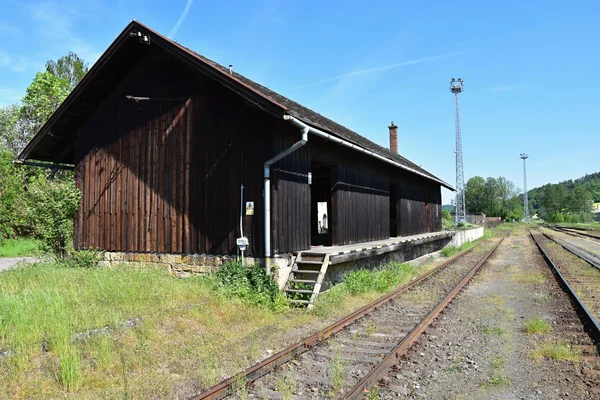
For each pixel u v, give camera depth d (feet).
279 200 31.53
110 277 30.66
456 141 154.61
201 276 32.60
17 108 103.76
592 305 28.22
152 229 36.09
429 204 78.59
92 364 17.13
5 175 80.59
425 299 30.94
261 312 25.72
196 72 34.86
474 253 69.21
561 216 301.43
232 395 14.57
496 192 360.07
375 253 40.09
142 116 37.40
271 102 27.89
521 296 32.45
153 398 14.52
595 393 14.97
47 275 31.94
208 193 33.63
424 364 17.98
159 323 22.38
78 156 41.55
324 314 26.03
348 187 43.78
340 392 14.93
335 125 54.49
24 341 18.26
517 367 17.84
